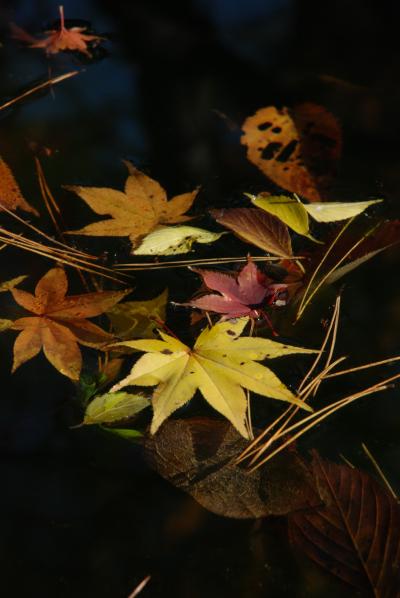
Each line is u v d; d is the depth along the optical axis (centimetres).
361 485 74
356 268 81
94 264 81
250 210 81
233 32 94
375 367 77
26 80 90
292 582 72
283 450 75
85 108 89
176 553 72
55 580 72
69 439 75
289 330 78
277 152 86
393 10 93
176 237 81
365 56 92
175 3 95
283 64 92
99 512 73
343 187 84
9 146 86
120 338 78
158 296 79
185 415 76
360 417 76
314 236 82
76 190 83
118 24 94
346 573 72
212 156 86
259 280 79
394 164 85
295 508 73
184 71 92
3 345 77
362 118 88
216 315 79
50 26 94
